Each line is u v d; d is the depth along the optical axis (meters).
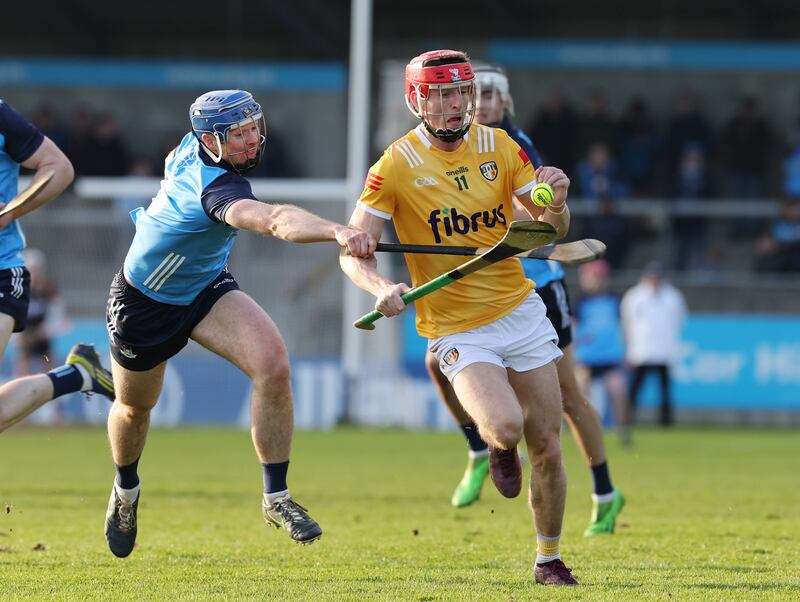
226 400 59.62
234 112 17.69
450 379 18.42
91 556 21.64
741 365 59.53
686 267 65.44
